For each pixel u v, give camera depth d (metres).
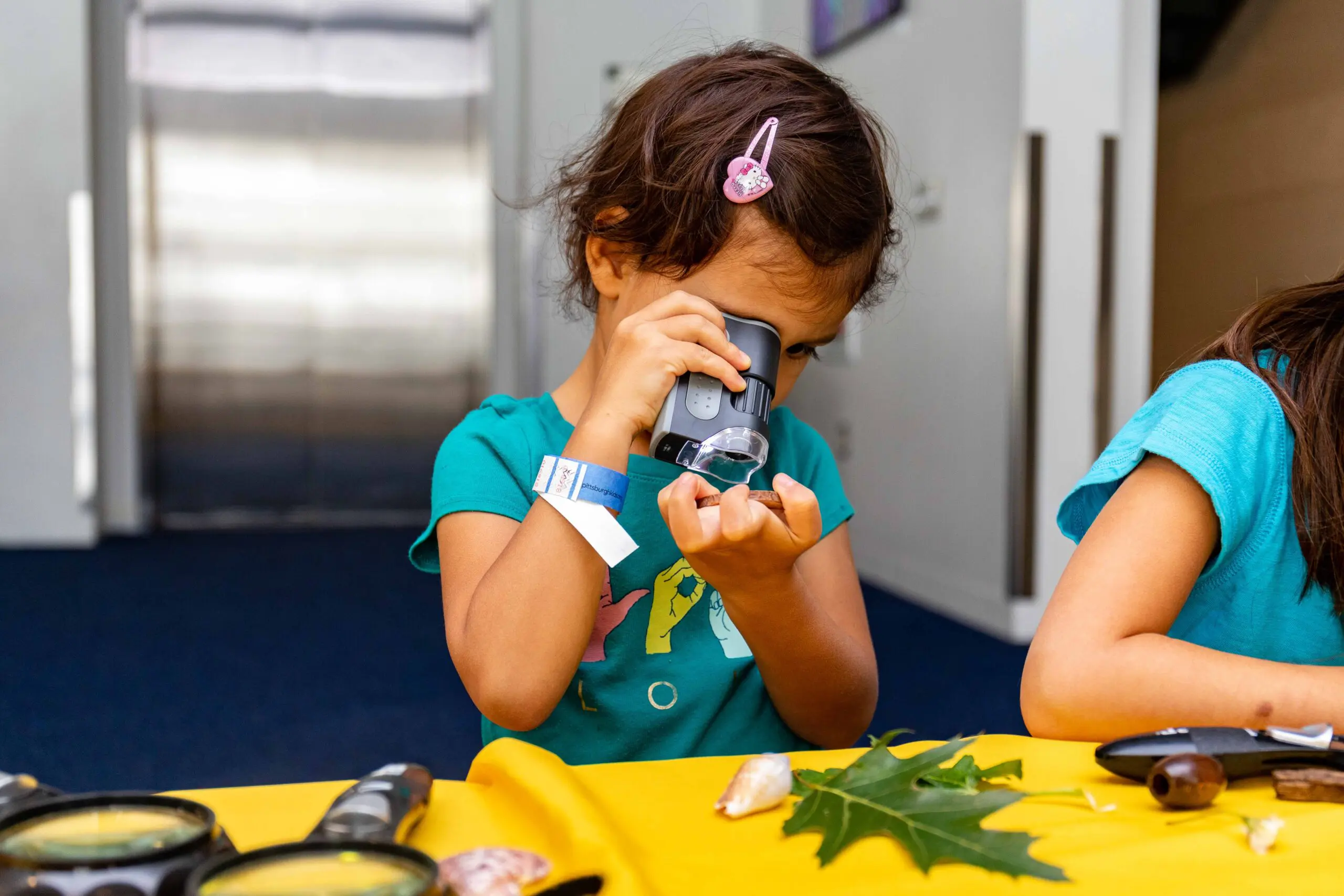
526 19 4.80
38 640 2.91
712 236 0.67
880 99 3.70
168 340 4.81
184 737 2.11
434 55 4.83
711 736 0.82
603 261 0.77
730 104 0.70
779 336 0.69
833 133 0.70
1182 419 0.66
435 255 4.92
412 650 2.85
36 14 4.42
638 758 0.80
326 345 4.91
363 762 1.97
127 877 0.33
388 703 2.36
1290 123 2.09
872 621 3.16
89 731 2.15
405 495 5.04
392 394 4.97
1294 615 0.69
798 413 4.46
